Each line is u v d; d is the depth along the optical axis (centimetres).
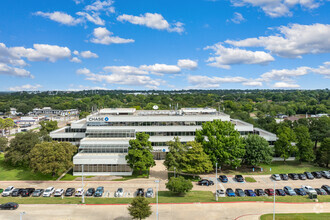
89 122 8550
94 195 5591
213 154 6900
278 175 6819
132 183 6494
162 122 8700
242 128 8750
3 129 14075
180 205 4872
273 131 10219
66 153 6688
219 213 4509
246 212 4566
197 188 6147
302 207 4838
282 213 4525
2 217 4288
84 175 7138
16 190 5725
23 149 7544
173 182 5431
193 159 6419
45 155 6394
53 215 4397
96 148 7562
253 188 6138
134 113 9931
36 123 19425
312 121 9788
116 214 4456
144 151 6819
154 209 4662
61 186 6288
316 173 6906
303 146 7744
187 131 8719
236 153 6975
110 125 8581
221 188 6131
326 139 7744
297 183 6481
